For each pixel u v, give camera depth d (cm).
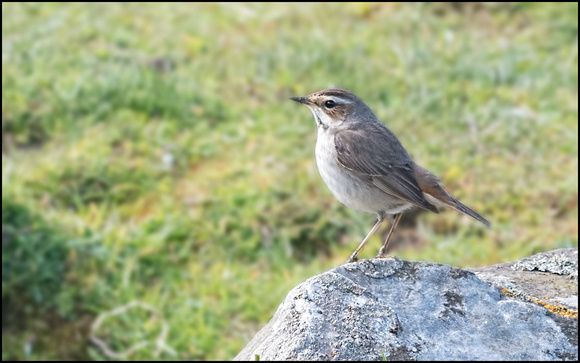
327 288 677
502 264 819
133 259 1264
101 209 1348
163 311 1207
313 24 1861
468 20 1861
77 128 1505
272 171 1427
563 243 1271
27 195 1350
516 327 664
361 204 903
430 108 1582
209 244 1304
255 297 1223
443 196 877
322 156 918
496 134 1514
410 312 669
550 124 1552
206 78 1672
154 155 1462
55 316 1188
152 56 1714
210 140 1512
